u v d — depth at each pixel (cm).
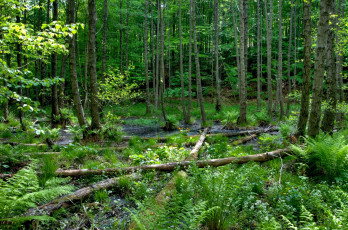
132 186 435
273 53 2692
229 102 2394
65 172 474
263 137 762
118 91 1005
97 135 832
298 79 2309
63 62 1349
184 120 1469
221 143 787
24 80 366
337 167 446
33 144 728
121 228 305
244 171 393
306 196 345
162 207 294
